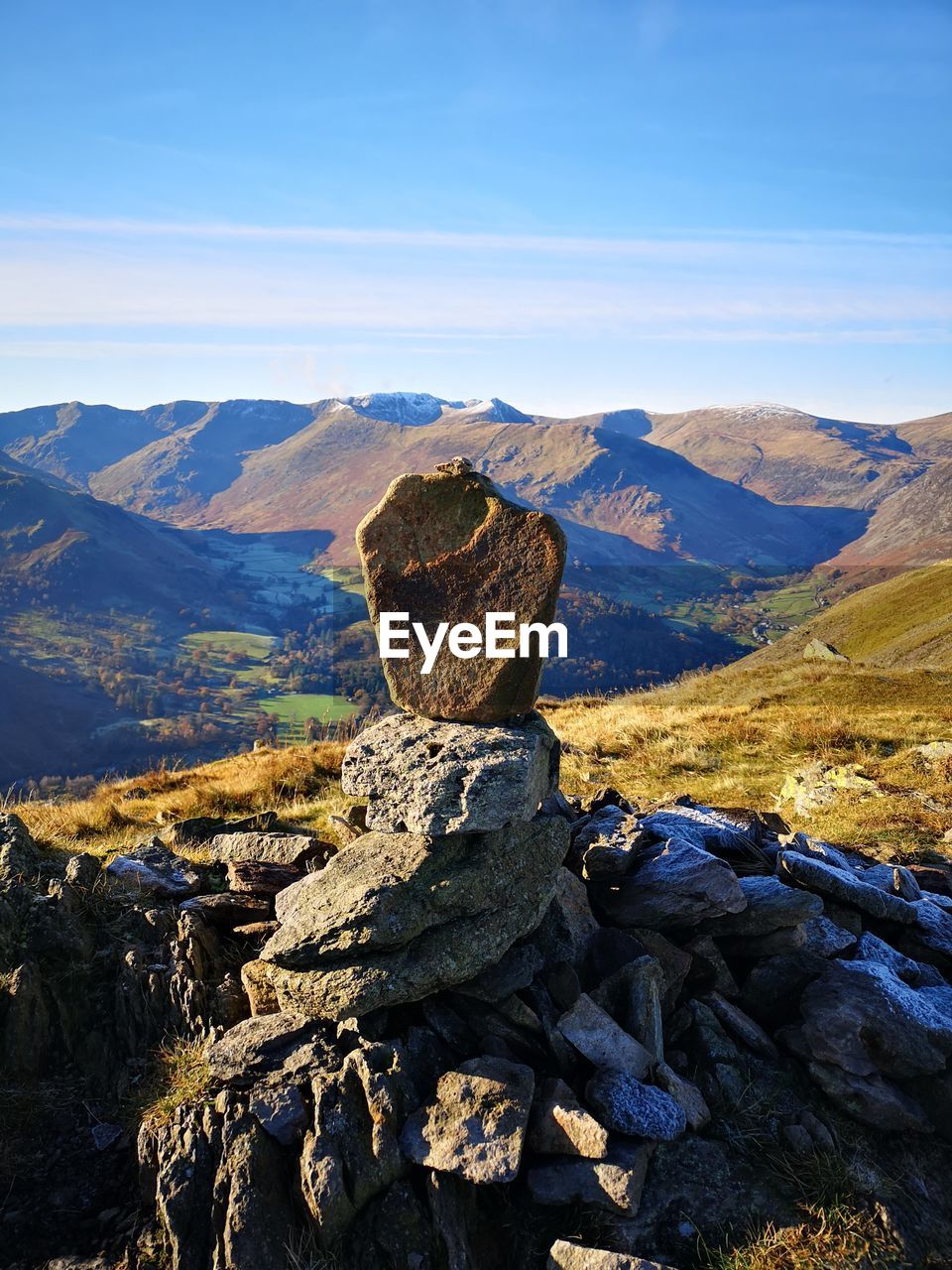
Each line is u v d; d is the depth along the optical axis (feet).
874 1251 3.38
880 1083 3.97
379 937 3.78
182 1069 3.99
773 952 4.55
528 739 4.28
